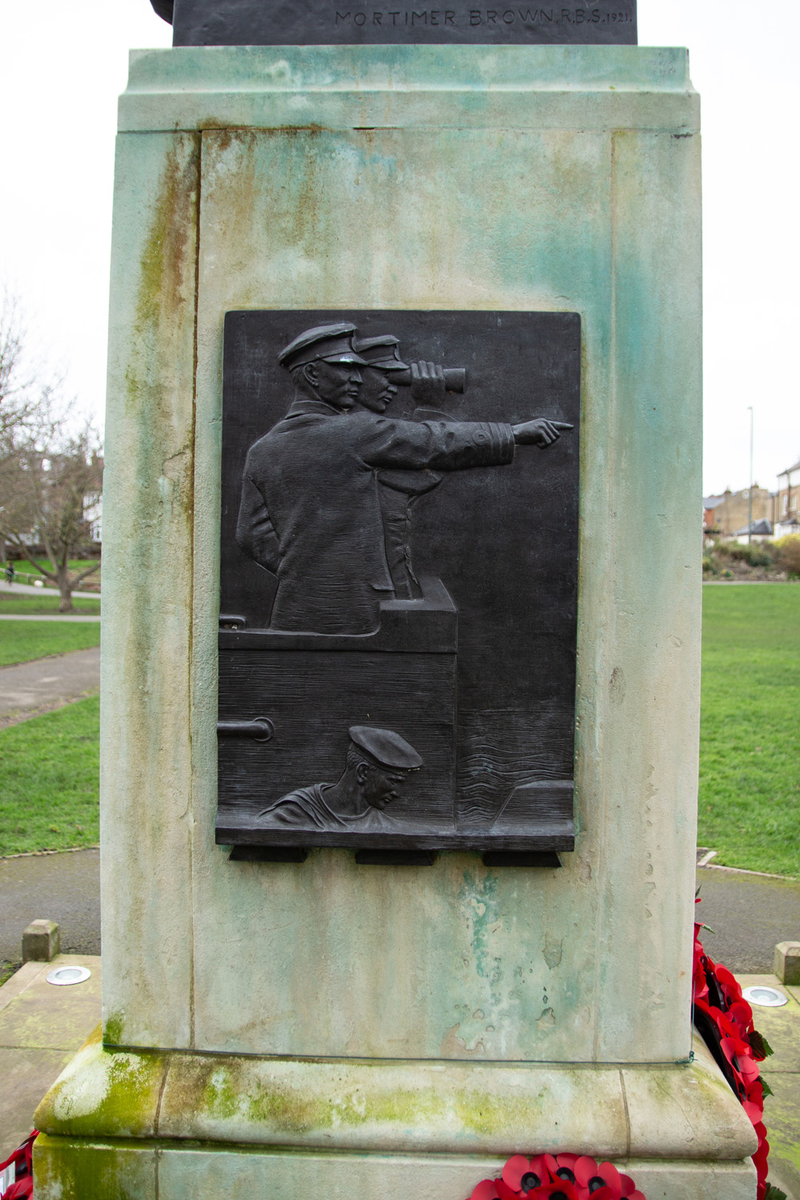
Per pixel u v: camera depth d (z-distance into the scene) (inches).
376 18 69.9
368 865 69.8
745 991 129.3
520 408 66.9
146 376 68.7
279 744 67.1
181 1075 69.7
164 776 70.5
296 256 67.7
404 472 67.2
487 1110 67.1
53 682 494.0
